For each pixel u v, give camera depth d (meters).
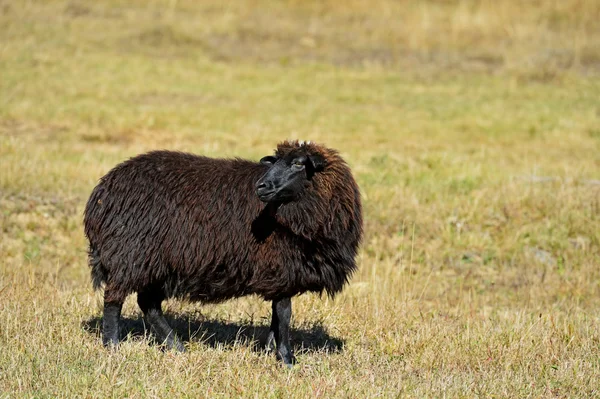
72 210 46.09
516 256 44.00
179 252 26.34
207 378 24.53
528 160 59.31
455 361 27.98
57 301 31.80
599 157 61.31
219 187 26.64
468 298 38.97
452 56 91.44
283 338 26.77
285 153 25.81
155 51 87.56
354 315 32.25
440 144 63.78
